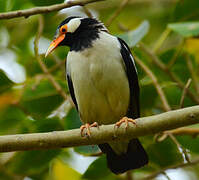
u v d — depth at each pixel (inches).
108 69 373.1
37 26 558.3
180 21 503.2
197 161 431.8
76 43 393.4
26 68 509.4
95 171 445.7
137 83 395.5
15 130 447.8
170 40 571.8
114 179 474.6
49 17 478.9
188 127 422.3
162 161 450.0
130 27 620.4
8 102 450.9
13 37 555.2
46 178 494.9
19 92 463.2
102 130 326.6
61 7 358.0
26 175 468.1
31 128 437.1
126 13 625.3
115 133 325.4
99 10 614.9
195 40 501.0
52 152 444.8
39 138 319.3
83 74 375.6
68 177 496.1
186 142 425.7
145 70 441.7
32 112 454.9
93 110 391.2
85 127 328.2
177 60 495.2
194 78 481.1
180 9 496.1
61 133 323.3
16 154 450.0
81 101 386.9
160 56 492.1
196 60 513.3
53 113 463.5
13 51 550.3
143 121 319.6
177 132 413.1
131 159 404.5
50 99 450.3
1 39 555.8
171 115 313.0
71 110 433.4
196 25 448.8
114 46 380.2
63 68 492.1
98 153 435.2
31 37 555.2
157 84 432.1
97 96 381.4
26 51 545.3
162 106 476.7
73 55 381.4
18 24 561.0
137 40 452.8
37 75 458.3
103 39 382.0
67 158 487.2
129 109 402.0
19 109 459.2
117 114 395.5
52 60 505.7
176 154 445.7
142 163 402.3
